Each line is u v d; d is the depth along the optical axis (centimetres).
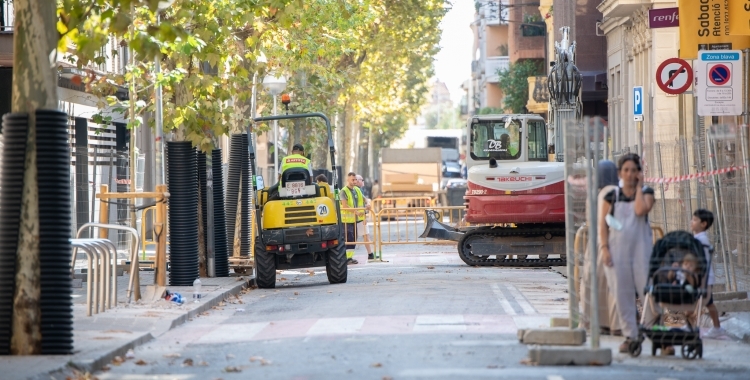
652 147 4097
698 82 4053
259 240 4697
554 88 6831
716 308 3034
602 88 10812
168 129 4681
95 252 3359
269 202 4741
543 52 15775
